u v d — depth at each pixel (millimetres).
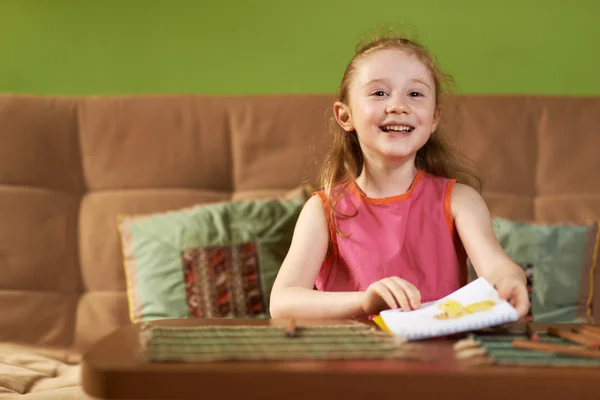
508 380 764
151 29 2850
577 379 765
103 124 2348
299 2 2836
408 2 2814
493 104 2334
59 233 2262
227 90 2852
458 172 1705
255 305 2031
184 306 2035
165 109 2359
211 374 773
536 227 2098
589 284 2053
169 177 2307
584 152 2295
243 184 2309
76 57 2852
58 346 2131
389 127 1404
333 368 783
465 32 2801
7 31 2842
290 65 2838
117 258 2236
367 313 1161
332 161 1569
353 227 1446
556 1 2785
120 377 779
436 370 780
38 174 2303
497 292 1088
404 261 1420
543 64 2791
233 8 2840
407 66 1412
